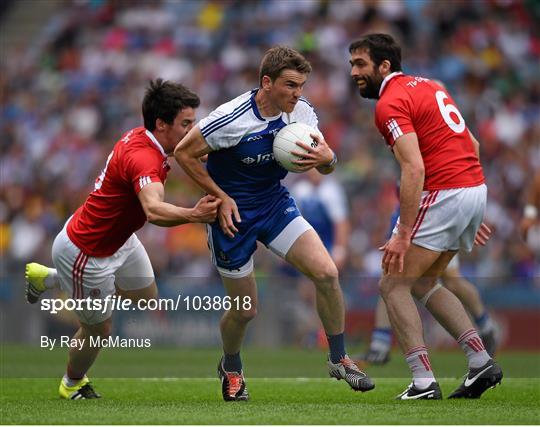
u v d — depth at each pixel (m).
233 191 23.56
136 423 19.48
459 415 20.64
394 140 23.31
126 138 24.08
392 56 24.22
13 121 77.56
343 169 64.44
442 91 24.47
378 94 24.55
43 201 70.44
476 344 24.55
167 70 77.69
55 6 92.25
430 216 23.84
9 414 21.25
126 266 25.44
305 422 19.47
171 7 83.56
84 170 71.44
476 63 75.19
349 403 23.77
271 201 23.73
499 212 62.47
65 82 80.38
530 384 29.05
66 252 24.72
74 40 84.25
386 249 23.31
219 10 81.44
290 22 78.06
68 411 21.83
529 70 76.00
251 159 23.12
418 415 20.62
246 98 23.03
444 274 31.94
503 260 57.81
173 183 62.19
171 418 20.25
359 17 77.50
